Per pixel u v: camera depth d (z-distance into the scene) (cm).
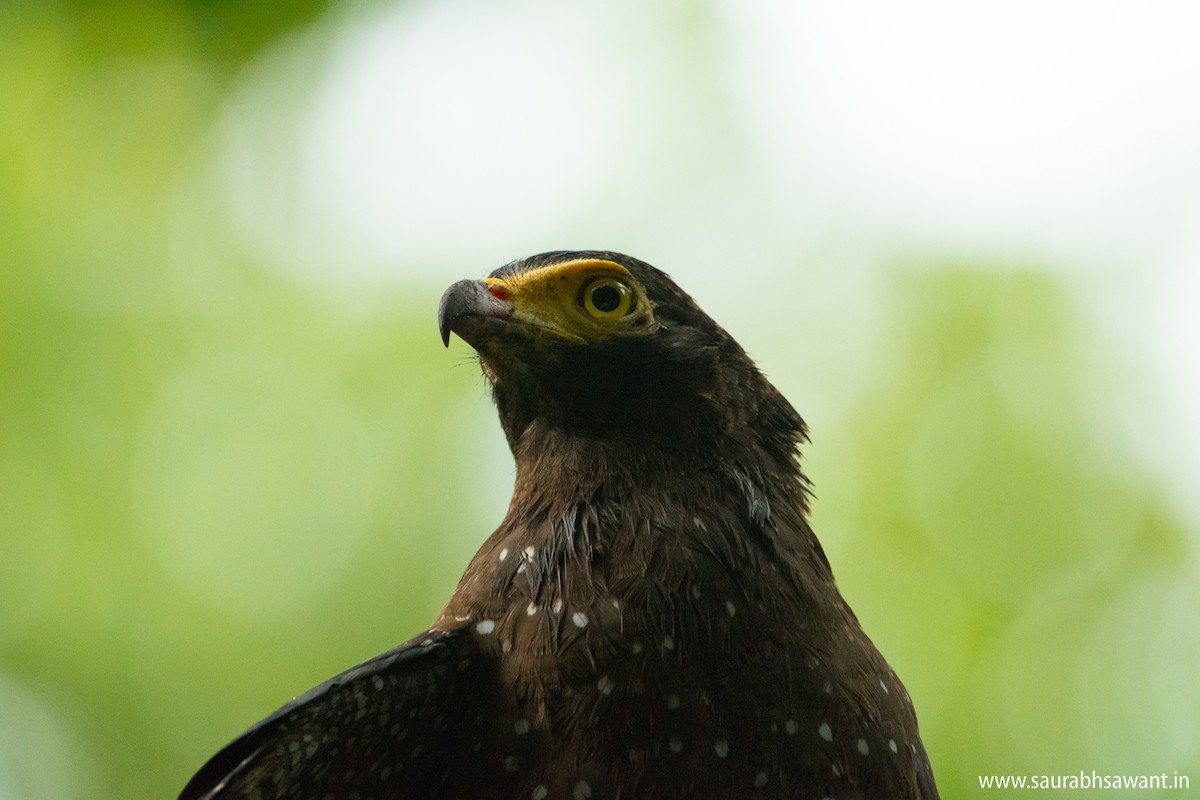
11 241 1547
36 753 1267
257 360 1584
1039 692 1366
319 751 584
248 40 1566
